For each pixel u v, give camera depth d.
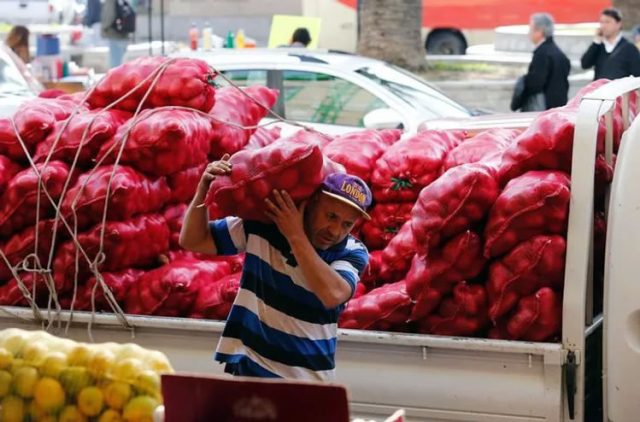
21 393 3.65
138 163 5.80
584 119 4.88
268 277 4.50
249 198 4.42
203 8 30.50
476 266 5.08
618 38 14.37
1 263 5.82
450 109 12.14
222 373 5.25
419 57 21.84
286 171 4.35
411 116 11.75
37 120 5.82
